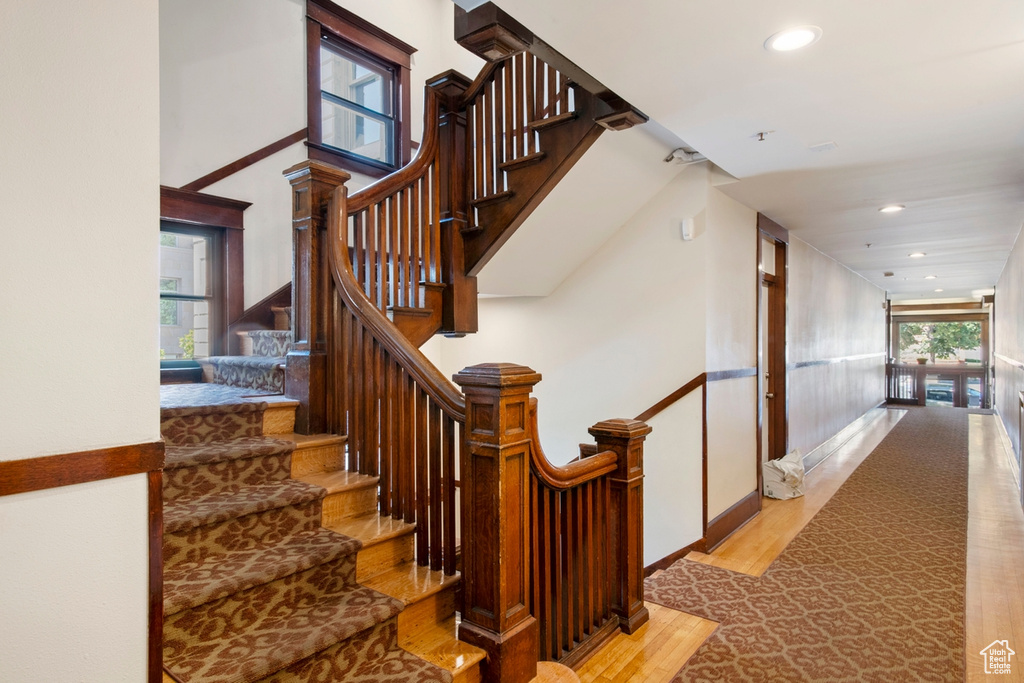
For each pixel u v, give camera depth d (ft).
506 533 5.78
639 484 8.41
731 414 13.52
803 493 16.31
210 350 11.99
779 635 8.16
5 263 3.13
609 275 13.67
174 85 11.30
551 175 9.32
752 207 14.34
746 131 9.21
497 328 15.71
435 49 16.38
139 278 3.65
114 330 3.54
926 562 11.00
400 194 9.46
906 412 33.83
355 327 7.71
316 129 13.53
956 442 24.00
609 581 8.10
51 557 3.29
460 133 10.38
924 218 15.24
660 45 6.63
